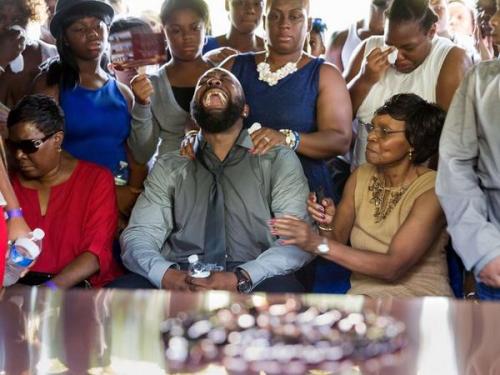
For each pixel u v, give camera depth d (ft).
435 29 11.49
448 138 8.99
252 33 13.99
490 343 4.39
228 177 10.28
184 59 12.41
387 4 13.61
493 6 11.79
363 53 12.66
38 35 13.70
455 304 5.02
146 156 12.10
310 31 14.05
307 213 10.20
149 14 13.69
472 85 8.87
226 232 10.31
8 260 8.21
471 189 8.79
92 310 4.93
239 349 4.29
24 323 4.67
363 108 11.77
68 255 10.50
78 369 4.14
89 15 11.84
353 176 10.22
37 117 10.13
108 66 13.03
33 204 10.49
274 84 11.18
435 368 4.09
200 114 10.14
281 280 9.79
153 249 10.12
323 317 4.73
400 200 9.77
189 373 4.11
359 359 4.23
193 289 9.52
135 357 4.24
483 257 8.52
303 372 4.11
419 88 11.52
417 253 9.59
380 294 9.79
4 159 8.71
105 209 10.54
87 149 12.01
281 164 10.28
